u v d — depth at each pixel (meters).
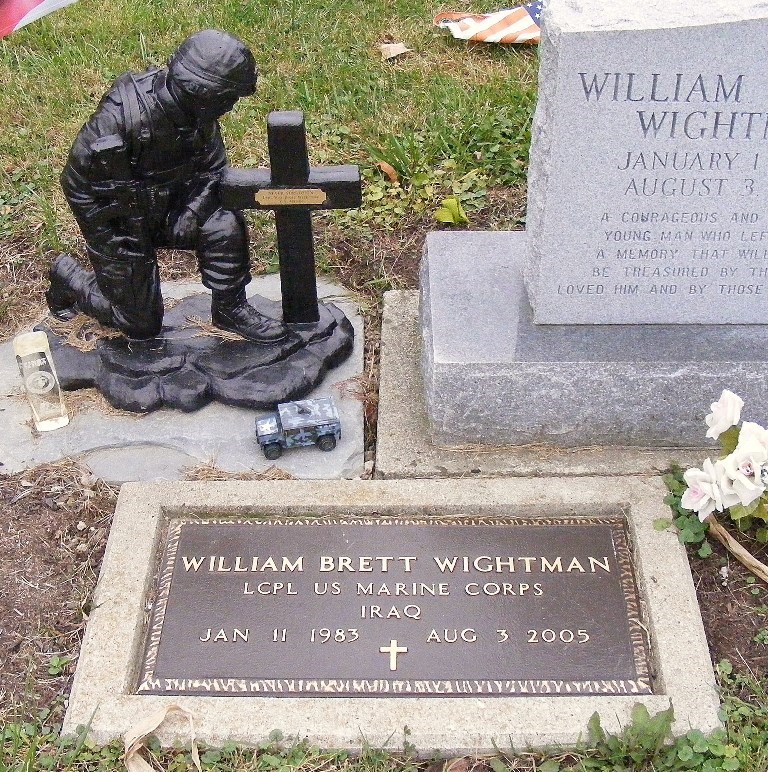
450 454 1.76
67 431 1.81
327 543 1.61
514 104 2.55
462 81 2.67
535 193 1.70
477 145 2.44
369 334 2.01
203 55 1.60
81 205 1.72
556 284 1.72
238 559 1.60
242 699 1.46
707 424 1.66
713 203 1.65
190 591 1.56
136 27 2.92
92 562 1.66
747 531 1.66
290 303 1.89
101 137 1.65
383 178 2.38
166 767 1.42
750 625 1.56
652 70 1.54
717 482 1.55
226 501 1.66
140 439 1.80
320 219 2.27
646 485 1.67
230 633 1.52
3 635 1.58
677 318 1.76
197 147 1.72
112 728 1.44
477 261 1.87
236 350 1.88
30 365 1.79
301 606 1.54
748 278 1.71
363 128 2.51
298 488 1.67
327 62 2.75
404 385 1.87
